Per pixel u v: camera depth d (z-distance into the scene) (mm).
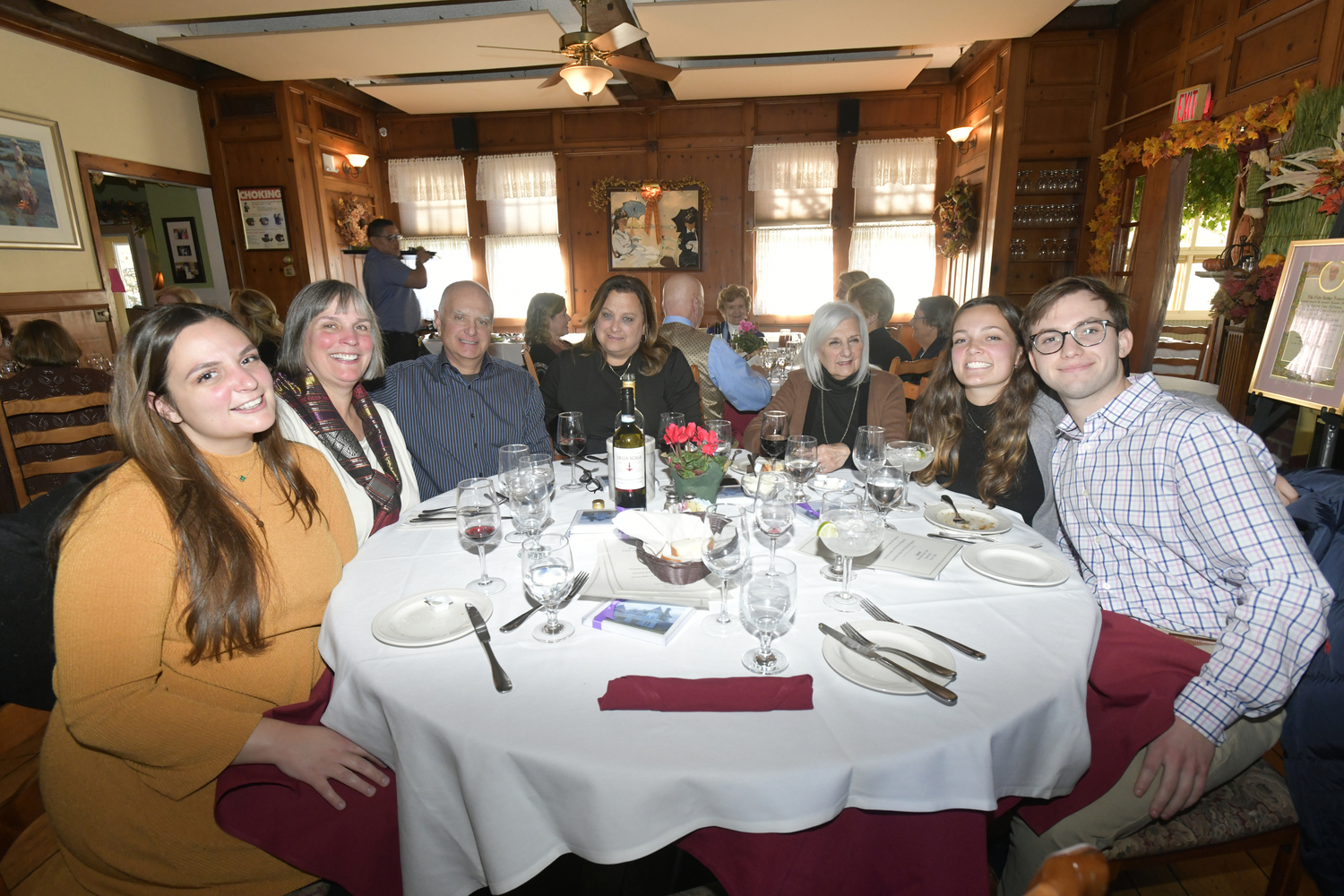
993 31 5156
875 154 7027
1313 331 2652
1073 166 5766
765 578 1007
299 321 1697
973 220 6359
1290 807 1184
